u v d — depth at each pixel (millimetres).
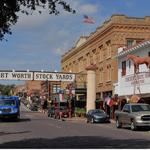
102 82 64812
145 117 33594
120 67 54438
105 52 63031
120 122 36844
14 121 51250
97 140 23703
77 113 69125
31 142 22531
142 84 44938
